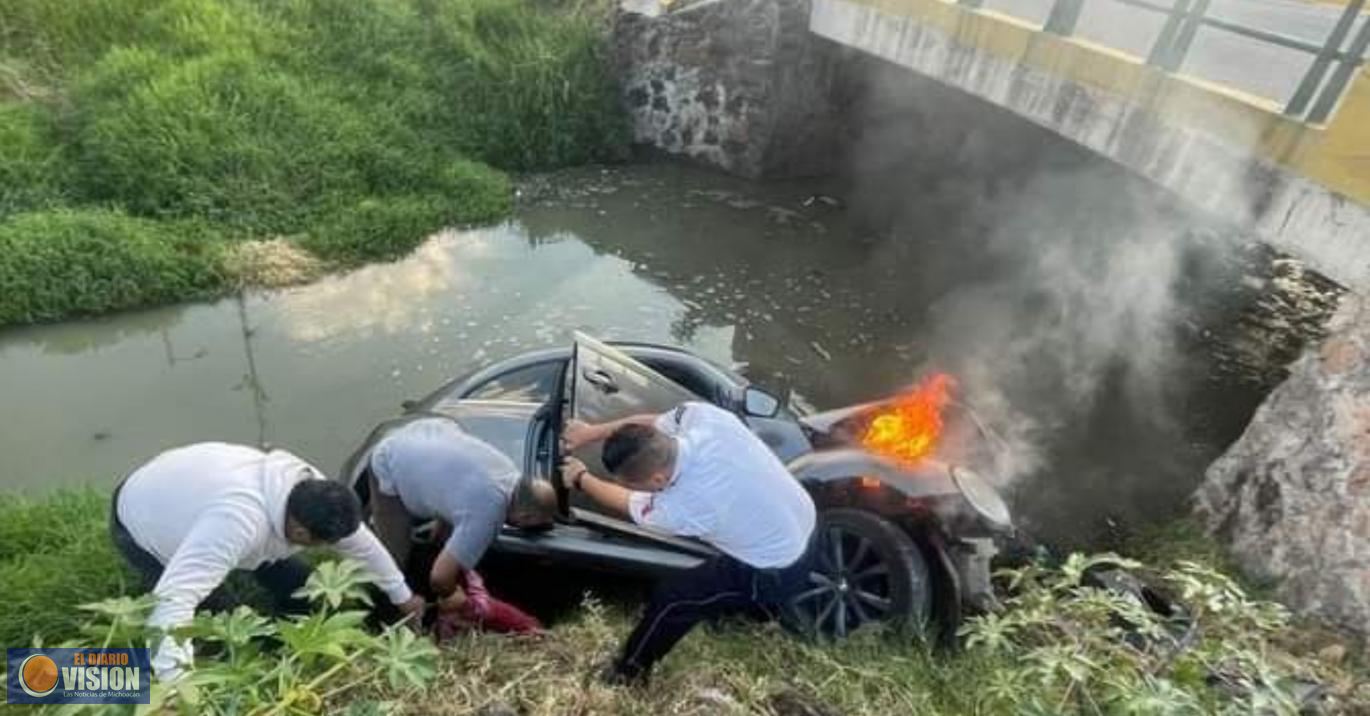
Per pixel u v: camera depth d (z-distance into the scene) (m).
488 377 4.62
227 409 5.82
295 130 8.59
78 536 4.12
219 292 7.07
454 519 3.21
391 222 8.04
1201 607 2.99
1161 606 3.73
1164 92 5.58
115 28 9.02
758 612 3.43
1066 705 2.68
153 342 6.52
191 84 8.42
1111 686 2.53
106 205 7.56
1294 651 3.79
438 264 7.88
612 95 10.30
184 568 2.46
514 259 8.10
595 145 10.20
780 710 2.80
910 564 3.39
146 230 7.26
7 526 4.19
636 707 2.72
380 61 9.69
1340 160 4.58
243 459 2.77
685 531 2.81
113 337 6.58
